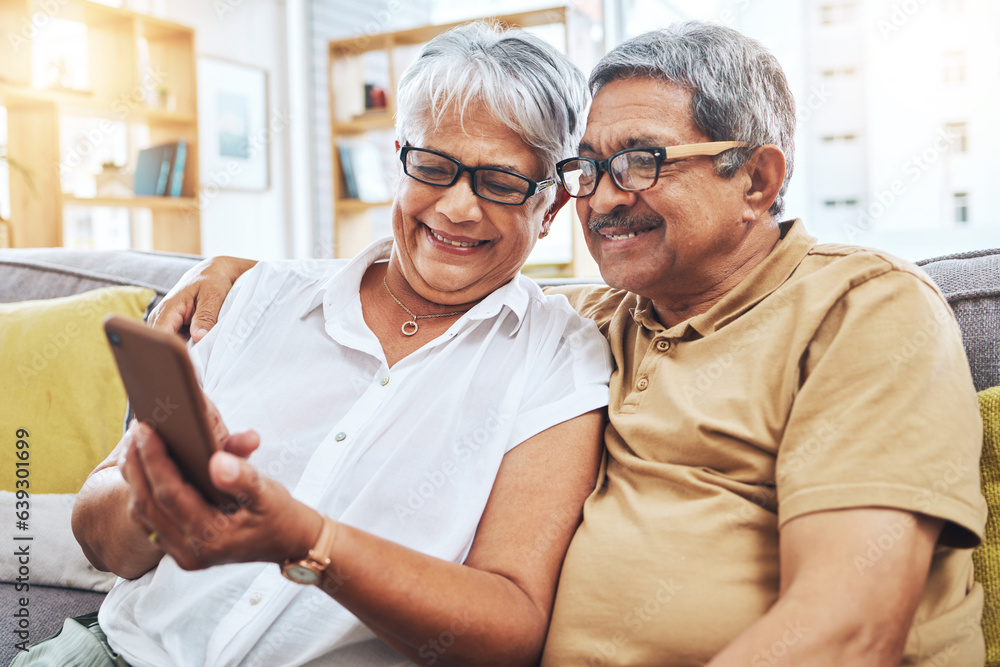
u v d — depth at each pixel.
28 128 3.56
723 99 0.93
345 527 0.77
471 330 1.12
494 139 1.08
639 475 0.94
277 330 1.16
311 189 5.45
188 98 4.28
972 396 0.80
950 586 0.82
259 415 1.07
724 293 1.01
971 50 3.30
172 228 4.38
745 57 0.96
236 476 0.62
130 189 4.04
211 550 0.66
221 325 1.17
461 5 4.80
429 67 1.10
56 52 4.05
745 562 0.82
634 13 4.06
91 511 0.98
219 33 4.77
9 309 1.55
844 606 0.69
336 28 5.42
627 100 0.98
